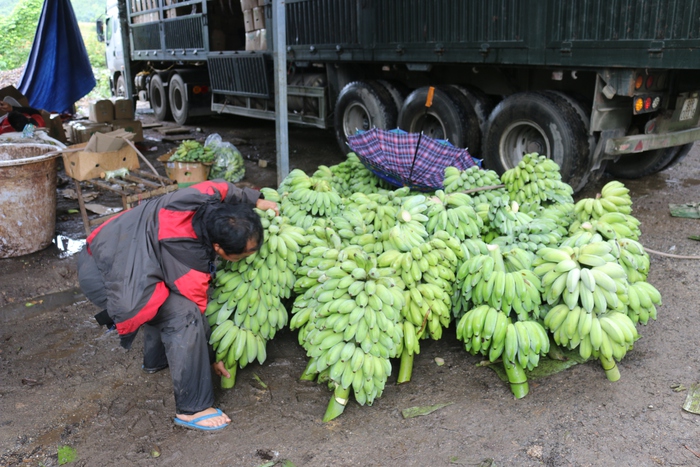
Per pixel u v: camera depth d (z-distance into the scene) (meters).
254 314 3.25
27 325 4.04
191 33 11.40
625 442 2.73
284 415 3.03
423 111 7.19
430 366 3.46
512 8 5.74
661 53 4.71
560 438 2.78
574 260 3.19
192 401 2.89
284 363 3.53
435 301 3.18
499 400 3.09
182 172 6.82
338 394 2.95
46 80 12.54
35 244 5.21
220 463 2.69
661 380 3.20
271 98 9.65
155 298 2.65
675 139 5.91
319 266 3.19
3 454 2.78
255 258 3.24
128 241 2.69
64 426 2.97
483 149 6.72
